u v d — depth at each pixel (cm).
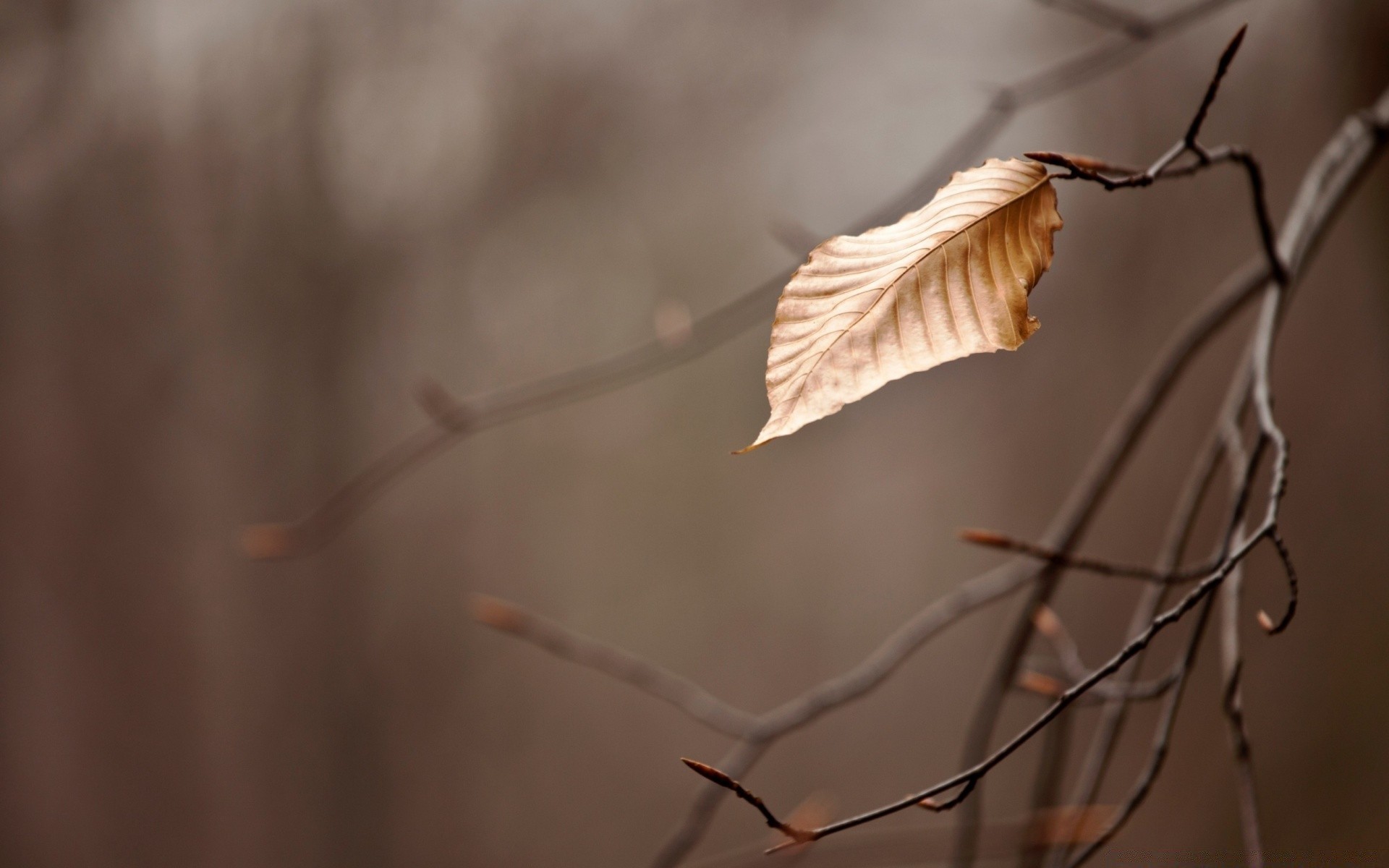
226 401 1159
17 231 1062
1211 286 743
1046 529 999
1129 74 665
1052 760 239
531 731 1462
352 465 1199
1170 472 843
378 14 1048
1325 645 721
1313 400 726
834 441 1152
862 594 1596
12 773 1126
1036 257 185
